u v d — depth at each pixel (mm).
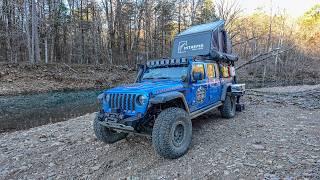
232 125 6770
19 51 32125
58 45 37125
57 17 34062
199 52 7852
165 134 4512
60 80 22891
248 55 32250
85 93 19922
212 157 4656
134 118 4633
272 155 4492
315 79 40812
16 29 31031
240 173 3930
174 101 5199
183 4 39188
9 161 5316
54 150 5836
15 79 20516
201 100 6156
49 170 4789
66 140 6520
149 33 37969
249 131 6137
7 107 13531
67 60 37188
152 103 4586
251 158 4445
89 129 7406
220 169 4141
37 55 26031
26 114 11750
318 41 53375
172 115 4660
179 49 8438
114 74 28094
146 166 4594
